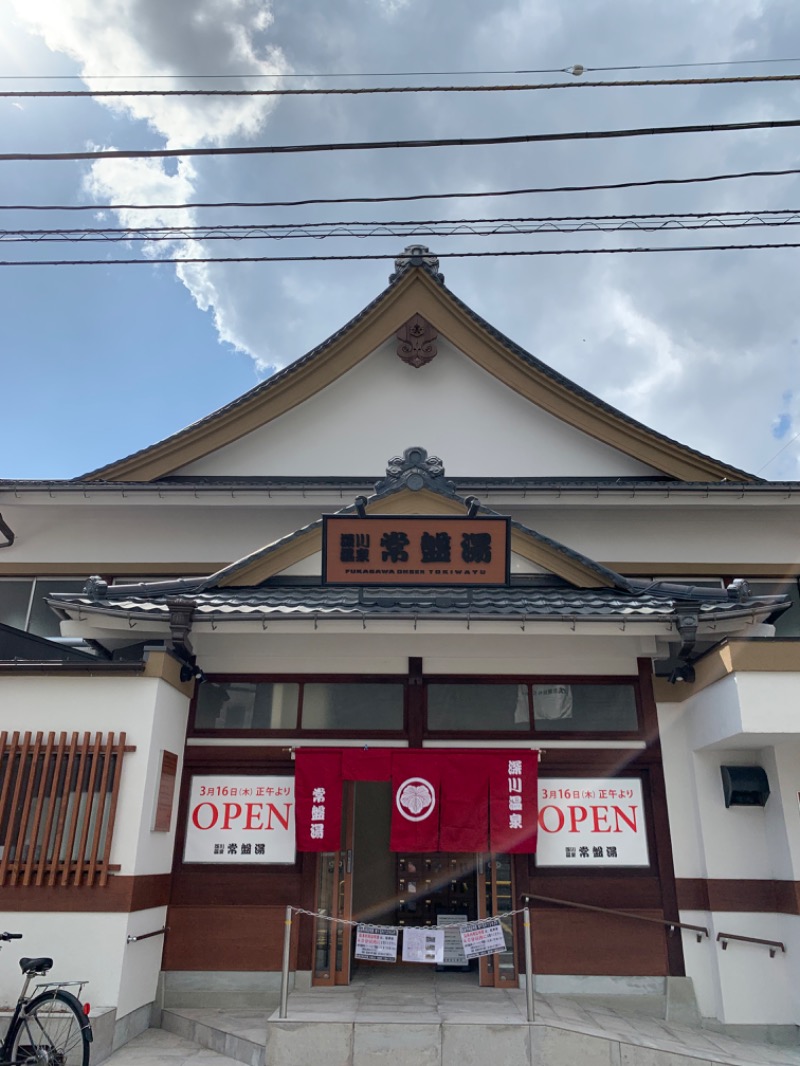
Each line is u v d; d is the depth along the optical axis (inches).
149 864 294.0
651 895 315.6
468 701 342.3
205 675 344.5
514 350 466.9
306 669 347.3
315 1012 265.4
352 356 467.2
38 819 279.1
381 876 415.8
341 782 320.8
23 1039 242.7
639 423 451.5
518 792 316.8
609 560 423.2
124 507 426.0
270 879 319.3
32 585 425.1
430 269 482.0
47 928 269.3
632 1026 279.0
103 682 299.4
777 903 306.3
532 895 315.0
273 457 461.7
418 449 360.8
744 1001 295.1
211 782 330.3
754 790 314.3
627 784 329.1
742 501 407.8
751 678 283.1
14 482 406.0
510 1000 289.0
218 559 424.8
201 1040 277.4
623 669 345.7
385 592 337.7
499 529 310.0
